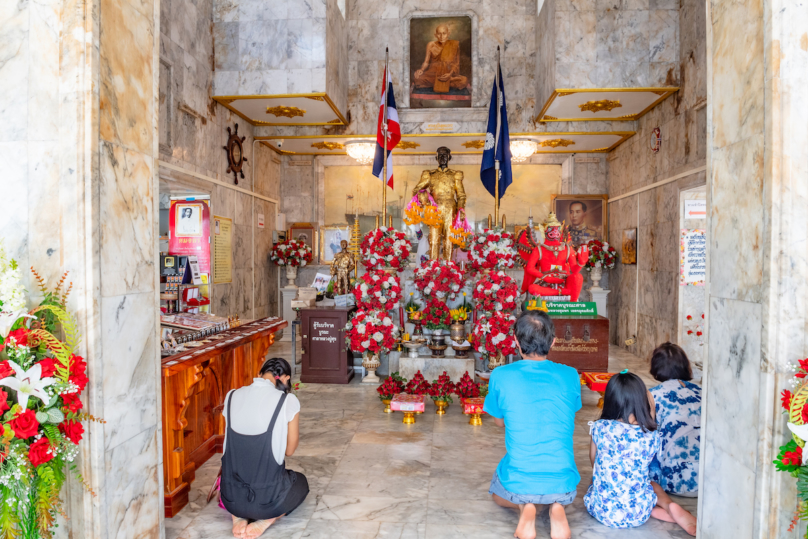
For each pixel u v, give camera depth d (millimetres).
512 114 8547
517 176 10016
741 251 2039
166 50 5852
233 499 2691
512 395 2658
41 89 1996
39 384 1734
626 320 8711
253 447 2695
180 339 3354
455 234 7547
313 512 2947
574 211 9773
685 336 6680
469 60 8719
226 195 7672
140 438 2311
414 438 4191
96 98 2006
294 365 6703
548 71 7188
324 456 3799
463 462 3691
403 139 9047
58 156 1979
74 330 1910
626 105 7383
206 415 3861
